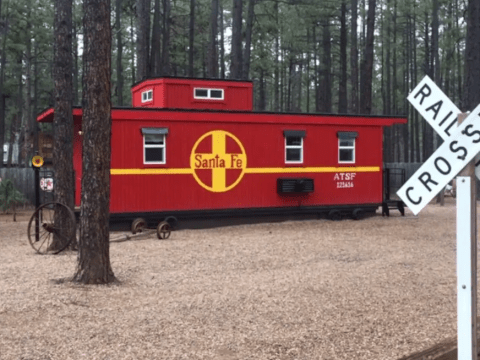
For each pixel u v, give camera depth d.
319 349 5.96
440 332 6.52
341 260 11.55
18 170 25.50
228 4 48.75
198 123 17.16
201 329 6.65
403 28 50.03
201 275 9.98
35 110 42.12
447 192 30.02
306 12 37.06
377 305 7.77
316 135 18.89
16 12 35.28
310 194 18.86
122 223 16.59
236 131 17.67
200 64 45.91
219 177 17.47
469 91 24.81
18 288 8.79
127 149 16.31
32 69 45.41
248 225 17.98
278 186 18.20
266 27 32.91
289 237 15.23
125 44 47.50
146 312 7.39
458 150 4.11
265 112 17.97
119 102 37.66
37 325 6.77
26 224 19.23
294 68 57.12
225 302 7.93
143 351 5.87
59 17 13.28
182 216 17.05
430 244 13.89
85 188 9.30
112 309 7.55
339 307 7.67
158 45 36.38
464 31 39.94
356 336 6.40
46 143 35.19
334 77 56.53
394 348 5.98
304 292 8.55
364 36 49.78
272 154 18.22
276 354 5.81
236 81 19.39
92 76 9.27
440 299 8.12
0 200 22.78
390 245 13.70
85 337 6.32
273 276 9.84
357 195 19.64
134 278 9.73
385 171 20.80
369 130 19.86
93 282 9.20
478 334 5.84
